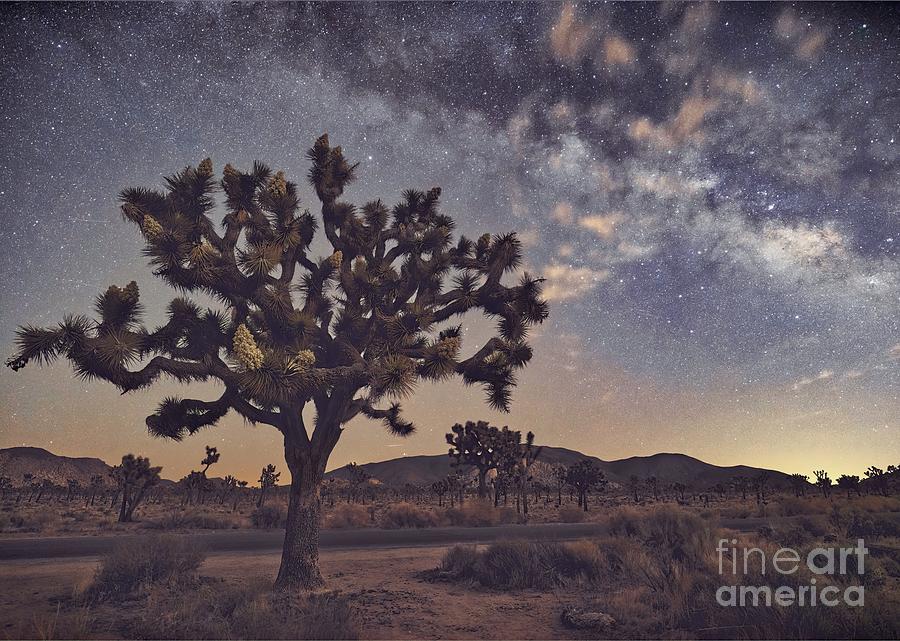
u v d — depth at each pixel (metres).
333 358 10.71
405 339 10.40
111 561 10.42
